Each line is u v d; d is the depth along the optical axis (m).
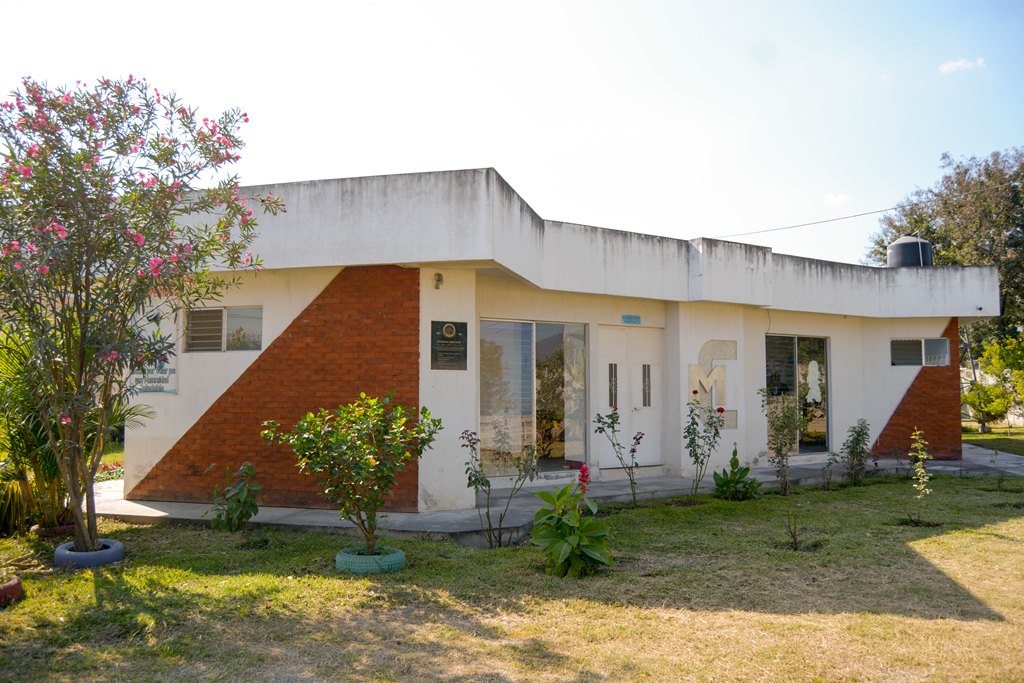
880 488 12.41
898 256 17.62
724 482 11.18
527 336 11.98
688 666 4.71
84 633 5.11
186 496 10.07
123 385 7.30
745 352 14.69
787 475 12.60
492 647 5.00
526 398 11.90
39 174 6.40
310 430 6.82
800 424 12.85
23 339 6.97
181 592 6.01
